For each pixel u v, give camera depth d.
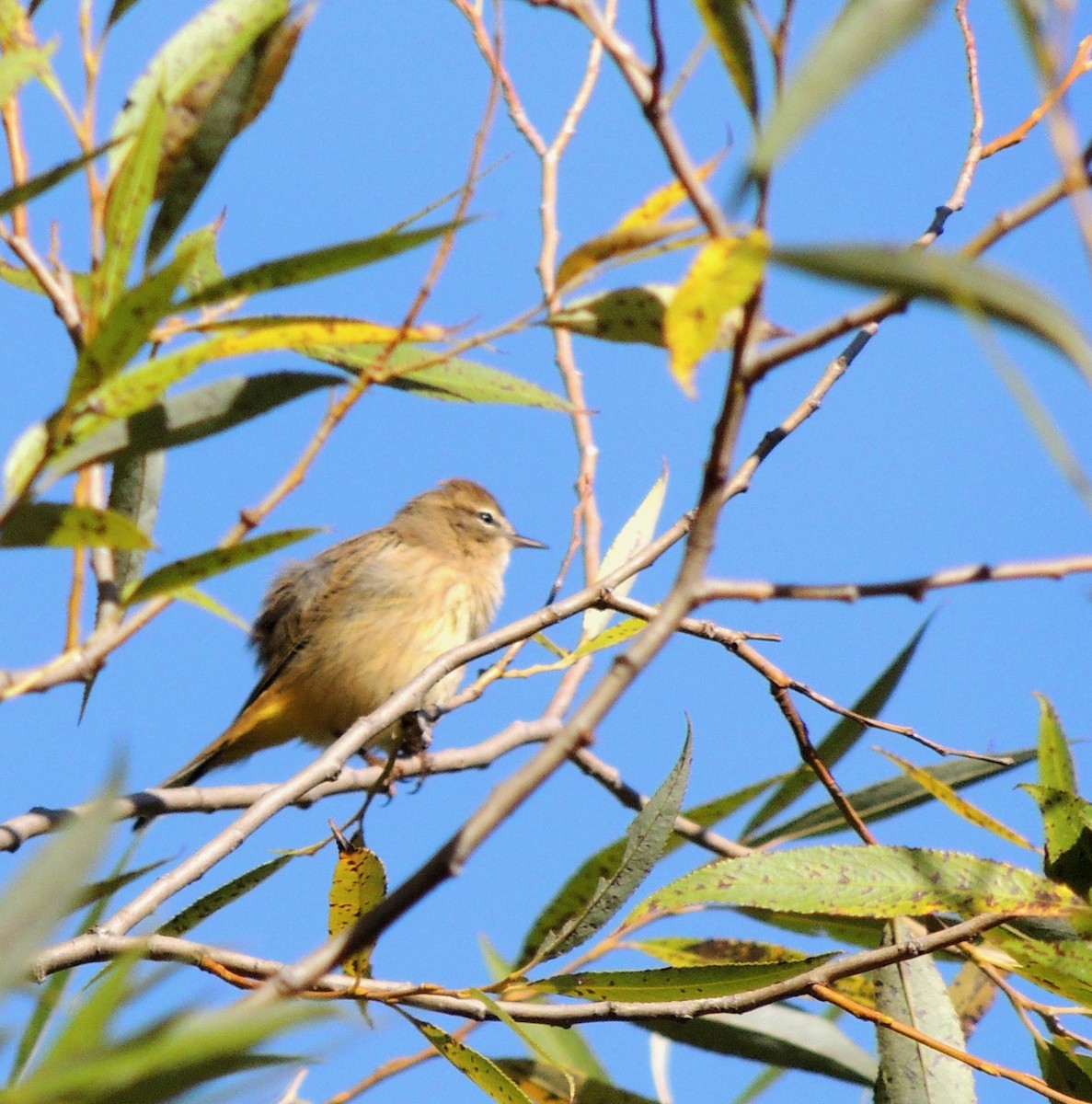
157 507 8.56
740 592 5.20
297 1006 3.97
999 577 5.35
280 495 6.60
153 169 6.05
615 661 4.88
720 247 4.72
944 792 8.12
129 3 6.52
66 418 5.65
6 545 5.91
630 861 8.12
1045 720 8.60
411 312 6.48
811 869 7.93
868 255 3.93
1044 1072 8.44
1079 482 3.66
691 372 4.65
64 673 6.11
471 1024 8.20
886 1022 7.43
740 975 8.00
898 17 3.68
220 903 8.95
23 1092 3.66
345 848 7.44
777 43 4.75
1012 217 4.72
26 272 7.66
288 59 7.23
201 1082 4.08
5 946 3.74
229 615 6.47
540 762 4.85
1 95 6.10
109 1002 4.18
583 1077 9.45
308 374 6.80
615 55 4.88
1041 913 7.65
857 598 5.27
